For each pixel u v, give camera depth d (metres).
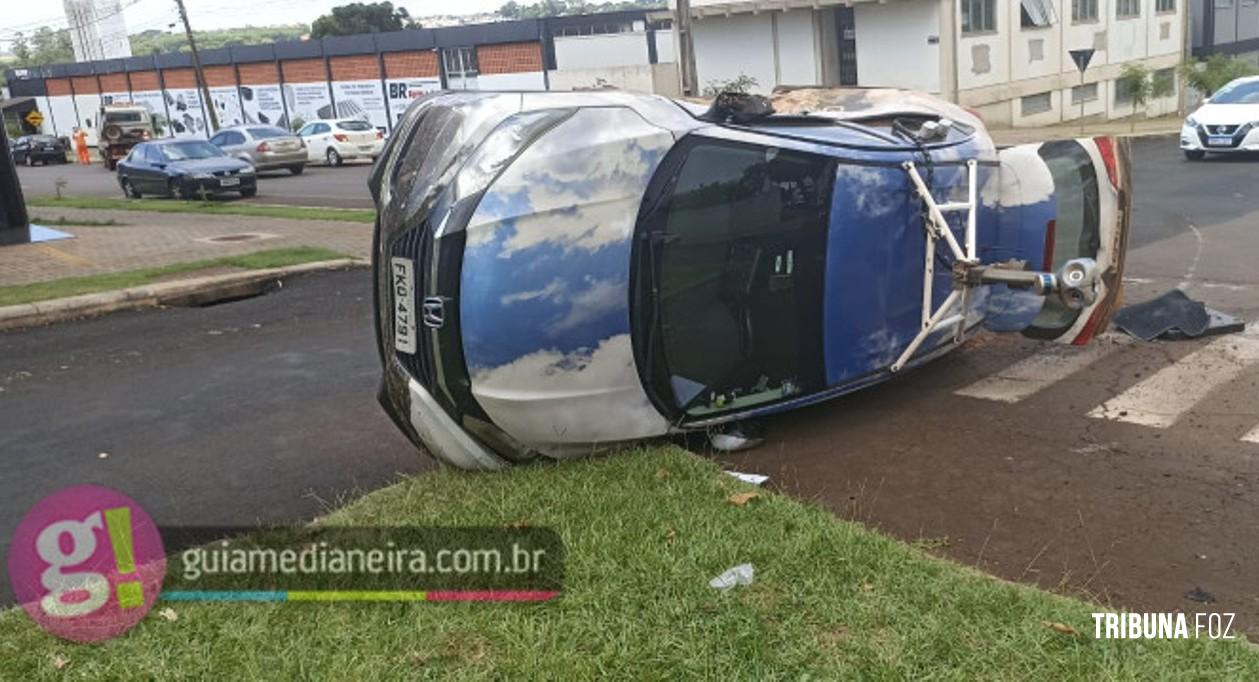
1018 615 3.45
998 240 6.45
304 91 51.28
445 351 4.64
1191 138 19.14
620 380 4.94
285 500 5.12
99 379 7.64
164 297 10.62
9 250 13.91
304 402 6.85
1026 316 6.55
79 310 9.95
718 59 31.81
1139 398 6.01
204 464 5.70
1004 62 29.73
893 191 5.49
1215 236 11.29
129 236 15.37
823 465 5.19
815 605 3.54
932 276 5.73
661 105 5.03
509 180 4.59
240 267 11.80
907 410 6.00
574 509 4.42
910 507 4.61
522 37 43.25
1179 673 3.09
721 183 4.99
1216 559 4.00
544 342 4.68
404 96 47.50
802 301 5.33
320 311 9.83
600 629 3.46
